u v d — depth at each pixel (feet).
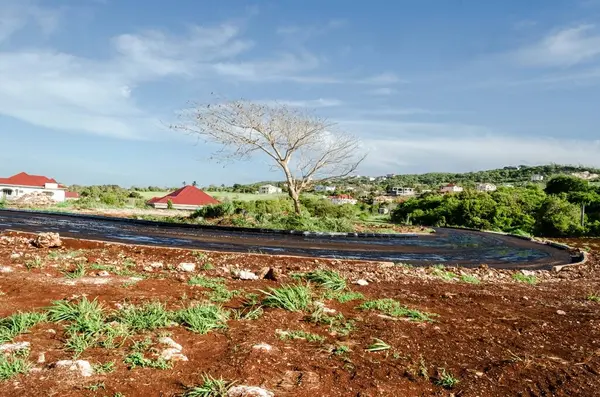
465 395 11.91
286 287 21.59
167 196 182.60
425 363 13.85
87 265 26.78
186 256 36.55
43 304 17.42
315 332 16.21
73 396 10.32
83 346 13.24
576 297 27.58
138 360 12.38
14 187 212.23
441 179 635.66
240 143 81.76
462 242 74.49
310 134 83.61
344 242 61.11
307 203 119.44
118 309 17.15
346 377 12.48
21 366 11.59
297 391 11.36
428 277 32.73
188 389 11.03
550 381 13.03
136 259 32.53
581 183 188.03
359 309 19.98
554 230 134.82
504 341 16.52
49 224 65.57
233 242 52.31
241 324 16.48
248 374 12.01
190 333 15.16
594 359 15.05
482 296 25.23
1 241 36.11
